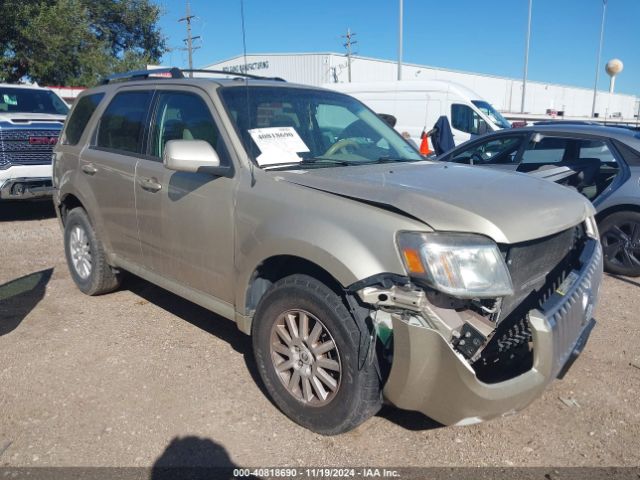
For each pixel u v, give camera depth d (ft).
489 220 8.65
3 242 24.26
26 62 65.62
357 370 9.00
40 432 10.17
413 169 11.66
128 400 11.21
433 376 8.31
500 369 9.13
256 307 10.61
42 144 28.50
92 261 16.30
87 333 14.35
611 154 19.85
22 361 12.84
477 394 8.14
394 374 8.60
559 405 11.09
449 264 8.20
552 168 19.70
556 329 8.66
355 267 8.66
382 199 9.14
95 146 15.72
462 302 8.64
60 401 11.17
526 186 10.58
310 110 13.32
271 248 9.96
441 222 8.53
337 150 12.72
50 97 34.94
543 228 9.22
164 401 11.17
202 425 10.37
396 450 9.67
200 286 12.25
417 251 8.27
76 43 69.82
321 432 9.84
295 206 9.84
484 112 46.14
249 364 12.72
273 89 13.20
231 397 11.32
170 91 13.50
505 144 22.68
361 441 9.91
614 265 19.57
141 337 14.12
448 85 46.50
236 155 11.25
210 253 11.63
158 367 12.55
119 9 83.15
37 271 19.76
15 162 27.78
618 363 12.84
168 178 12.57
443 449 9.71
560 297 9.27
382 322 8.67
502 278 8.46
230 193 11.02
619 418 10.64
